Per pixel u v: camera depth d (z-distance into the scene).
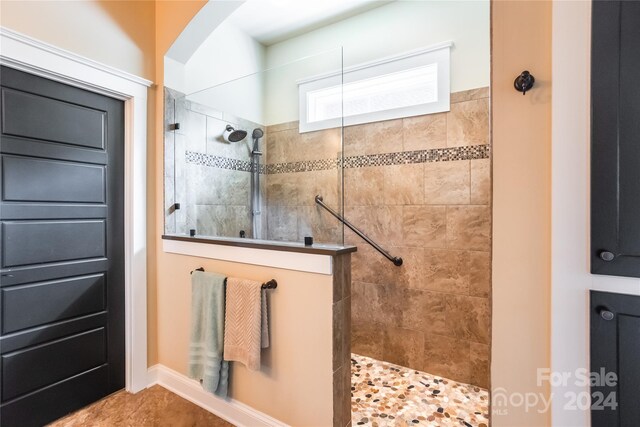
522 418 0.93
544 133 0.88
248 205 2.03
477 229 1.99
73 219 1.68
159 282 2.02
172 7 1.93
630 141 0.78
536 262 0.90
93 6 1.71
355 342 2.42
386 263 2.29
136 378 1.91
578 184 0.84
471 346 2.01
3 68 1.42
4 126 1.43
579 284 0.85
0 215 1.42
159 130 2.02
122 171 1.90
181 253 1.88
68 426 1.59
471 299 2.01
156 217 2.03
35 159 1.53
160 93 2.01
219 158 2.10
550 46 0.87
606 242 0.81
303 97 2.00
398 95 2.27
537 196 0.90
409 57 2.19
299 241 1.67
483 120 1.96
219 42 2.46
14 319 1.47
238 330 1.47
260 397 1.52
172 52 2.00
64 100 1.63
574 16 0.84
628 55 0.78
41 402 1.56
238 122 2.15
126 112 1.91
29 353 1.52
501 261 0.95
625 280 0.80
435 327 2.12
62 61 1.57
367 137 2.36
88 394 1.75
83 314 1.73
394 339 2.27
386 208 2.28
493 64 0.95
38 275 1.55
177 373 1.92
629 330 0.80
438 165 2.10
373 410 1.75
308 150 1.93
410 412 1.73
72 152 1.67
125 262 1.91
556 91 0.86
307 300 1.37
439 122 2.09
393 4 2.28
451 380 2.06
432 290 2.13
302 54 2.70
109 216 1.84
